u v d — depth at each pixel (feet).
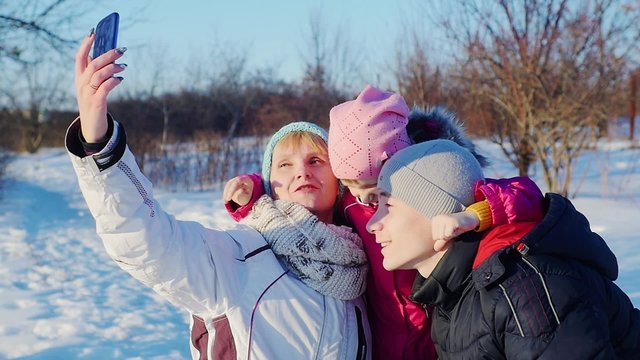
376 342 7.40
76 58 5.67
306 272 6.76
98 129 5.59
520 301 5.60
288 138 7.59
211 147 53.67
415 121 7.70
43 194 57.21
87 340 16.88
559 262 5.76
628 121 57.57
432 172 6.38
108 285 23.39
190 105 83.87
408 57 42.27
